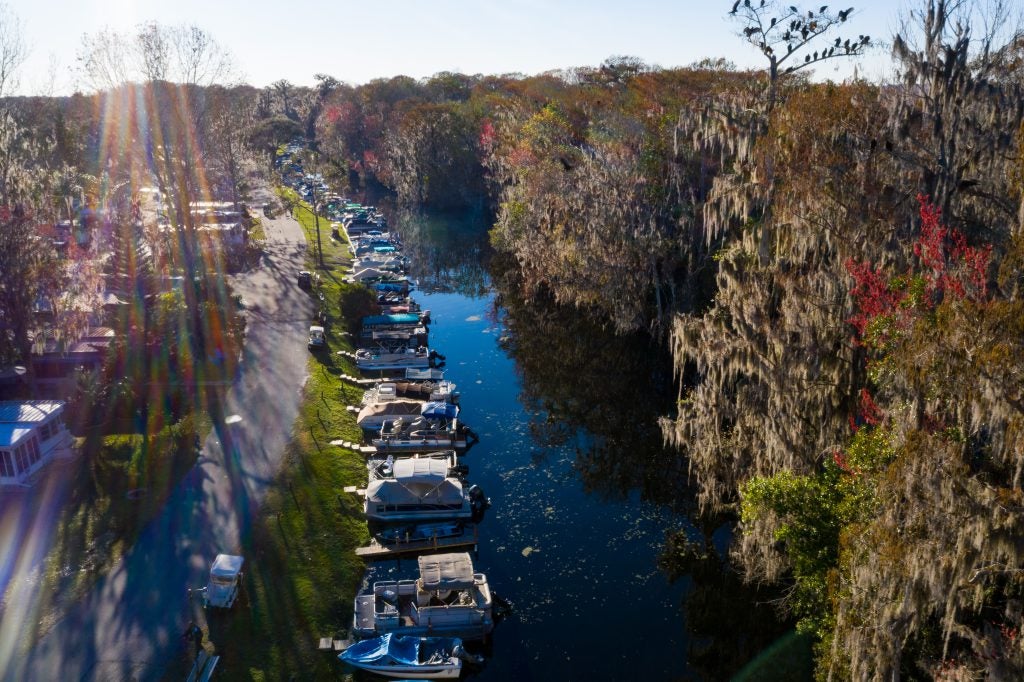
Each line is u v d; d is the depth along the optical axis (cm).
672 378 5025
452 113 12825
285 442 3609
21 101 9506
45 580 2509
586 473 3797
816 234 2830
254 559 2702
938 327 1594
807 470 2361
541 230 6350
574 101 9956
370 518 3144
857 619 1703
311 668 2250
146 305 4438
